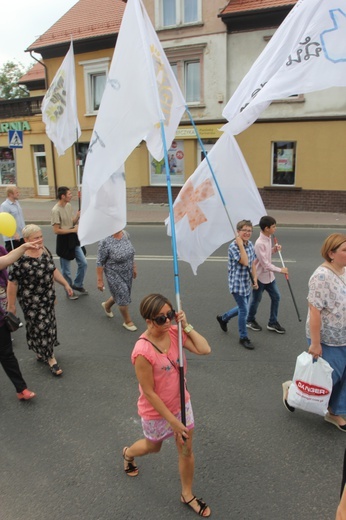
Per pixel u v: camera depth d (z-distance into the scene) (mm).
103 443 3533
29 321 4574
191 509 2838
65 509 2863
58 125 7695
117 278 5605
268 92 3514
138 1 3562
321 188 16031
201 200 4738
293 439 3516
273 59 3828
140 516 2797
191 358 4930
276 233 12703
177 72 17703
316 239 11672
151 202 19266
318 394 3467
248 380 4434
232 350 5121
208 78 17000
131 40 3551
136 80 3527
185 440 2680
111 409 4008
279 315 6164
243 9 15789
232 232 4918
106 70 19312
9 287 4332
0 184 23953
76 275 7980
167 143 3982
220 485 3045
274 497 2932
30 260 4410
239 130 4207
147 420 2793
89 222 3754
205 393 4211
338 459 3281
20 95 38594
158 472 3195
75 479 3137
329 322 3400
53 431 3697
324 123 15492
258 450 3395
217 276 8258
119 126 3578
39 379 4578
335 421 3672
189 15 17047
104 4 20844
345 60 3354
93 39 18922
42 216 16844
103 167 3615
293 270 8461
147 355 2580
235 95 4230
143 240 12039
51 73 21125
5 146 22969
